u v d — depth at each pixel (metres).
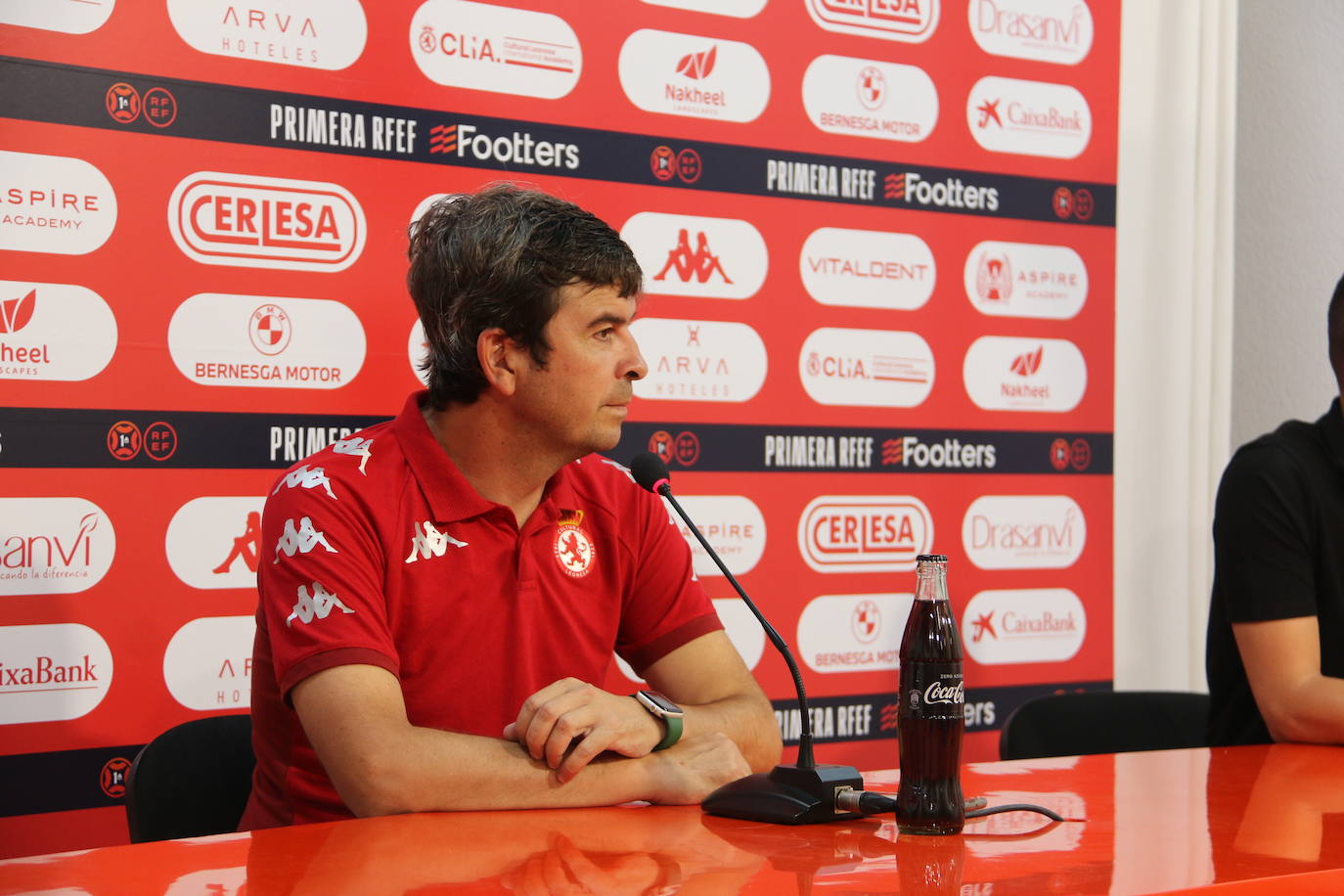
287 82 2.07
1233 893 0.91
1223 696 1.94
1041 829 1.11
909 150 2.60
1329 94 2.97
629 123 2.33
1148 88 2.85
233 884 0.91
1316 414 2.96
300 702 1.30
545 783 1.23
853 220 2.54
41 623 1.91
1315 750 1.61
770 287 2.46
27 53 1.89
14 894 0.88
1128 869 0.96
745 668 1.63
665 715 1.32
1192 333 2.89
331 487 1.42
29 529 1.90
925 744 1.09
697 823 1.15
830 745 2.52
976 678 2.67
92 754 1.94
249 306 2.04
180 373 2.00
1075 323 2.78
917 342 2.61
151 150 1.97
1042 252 2.74
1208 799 1.25
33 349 1.90
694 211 2.39
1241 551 1.83
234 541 2.04
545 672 1.52
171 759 1.52
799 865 0.97
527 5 2.25
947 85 2.64
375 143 2.13
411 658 1.44
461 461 1.51
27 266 1.90
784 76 2.48
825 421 2.51
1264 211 3.00
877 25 2.57
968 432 2.66
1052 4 2.75
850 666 2.54
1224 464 2.92
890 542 2.58
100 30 1.94
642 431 2.34
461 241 1.45
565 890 0.89
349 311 2.12
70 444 1.92
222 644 2.03
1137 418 2.84
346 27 2.11
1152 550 2.86
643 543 1.62
